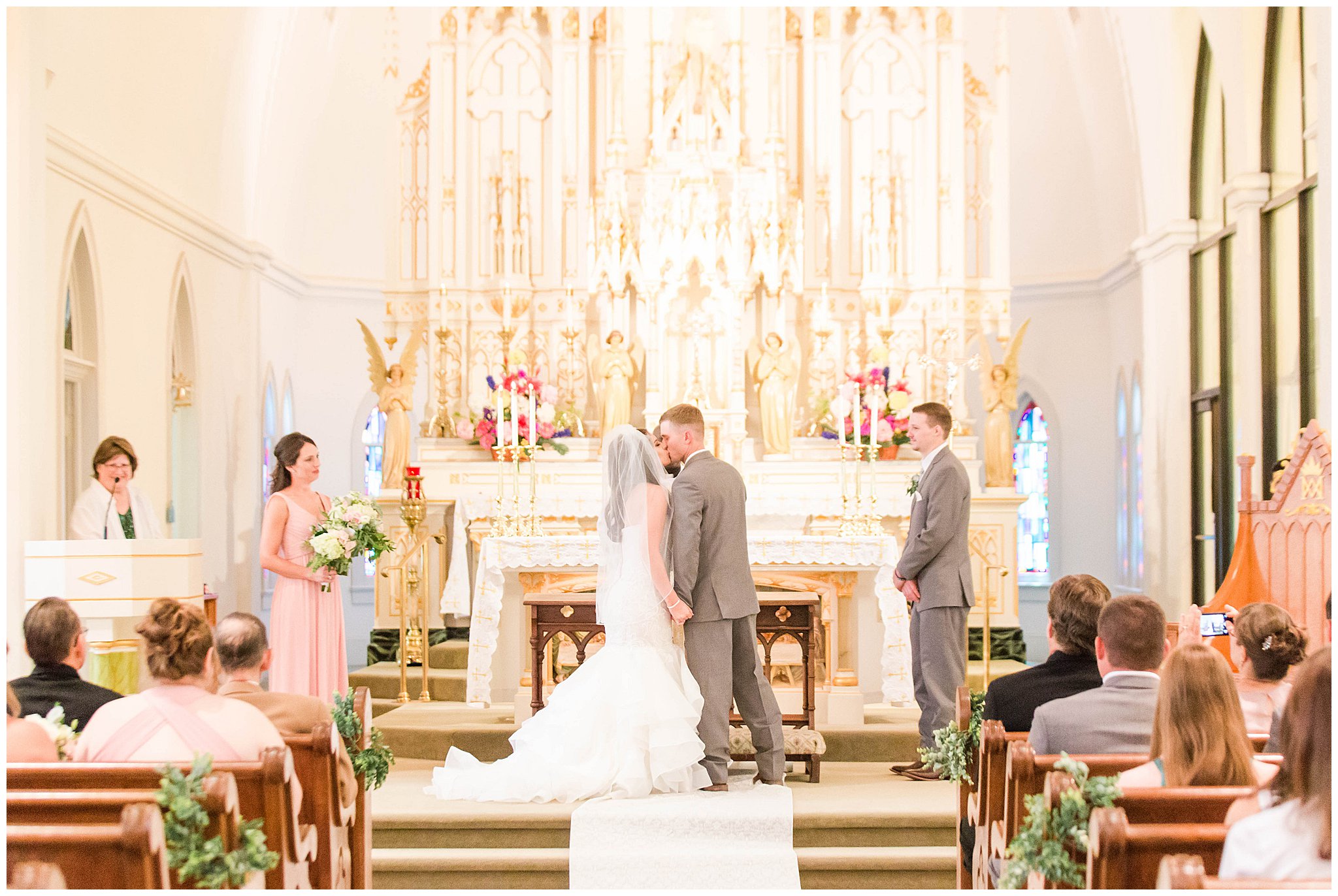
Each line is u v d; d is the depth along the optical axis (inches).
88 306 373.7
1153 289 509.0
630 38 427.5
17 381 265.9
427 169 420.5
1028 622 604.1
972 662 378.0
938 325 410.9
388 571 381.1
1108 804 109.1
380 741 172.1
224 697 136.3
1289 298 385.1
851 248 418.6
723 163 403.9
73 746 139.6
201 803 112.9
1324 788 88.4
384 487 386.9
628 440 216.1
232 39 472.1
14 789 117.6
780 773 219.5
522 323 416.8
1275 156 396.2
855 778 235.0
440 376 412.8
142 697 134.4
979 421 611.8
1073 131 586.6
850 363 415.2
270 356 548.4
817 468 384.5
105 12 370.3
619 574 215.3
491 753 257.6
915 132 418.9
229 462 496.7
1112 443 580.1
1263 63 396.8
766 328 406.0
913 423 234.5
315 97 572.1
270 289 546.6
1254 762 117.9
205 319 470.6
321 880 143.6
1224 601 301.7
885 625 267.4
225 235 484.7
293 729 152.4
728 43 411.2
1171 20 471.2
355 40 578.6
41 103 275.9
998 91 419.2
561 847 202.2
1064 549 596.1
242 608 507.2
